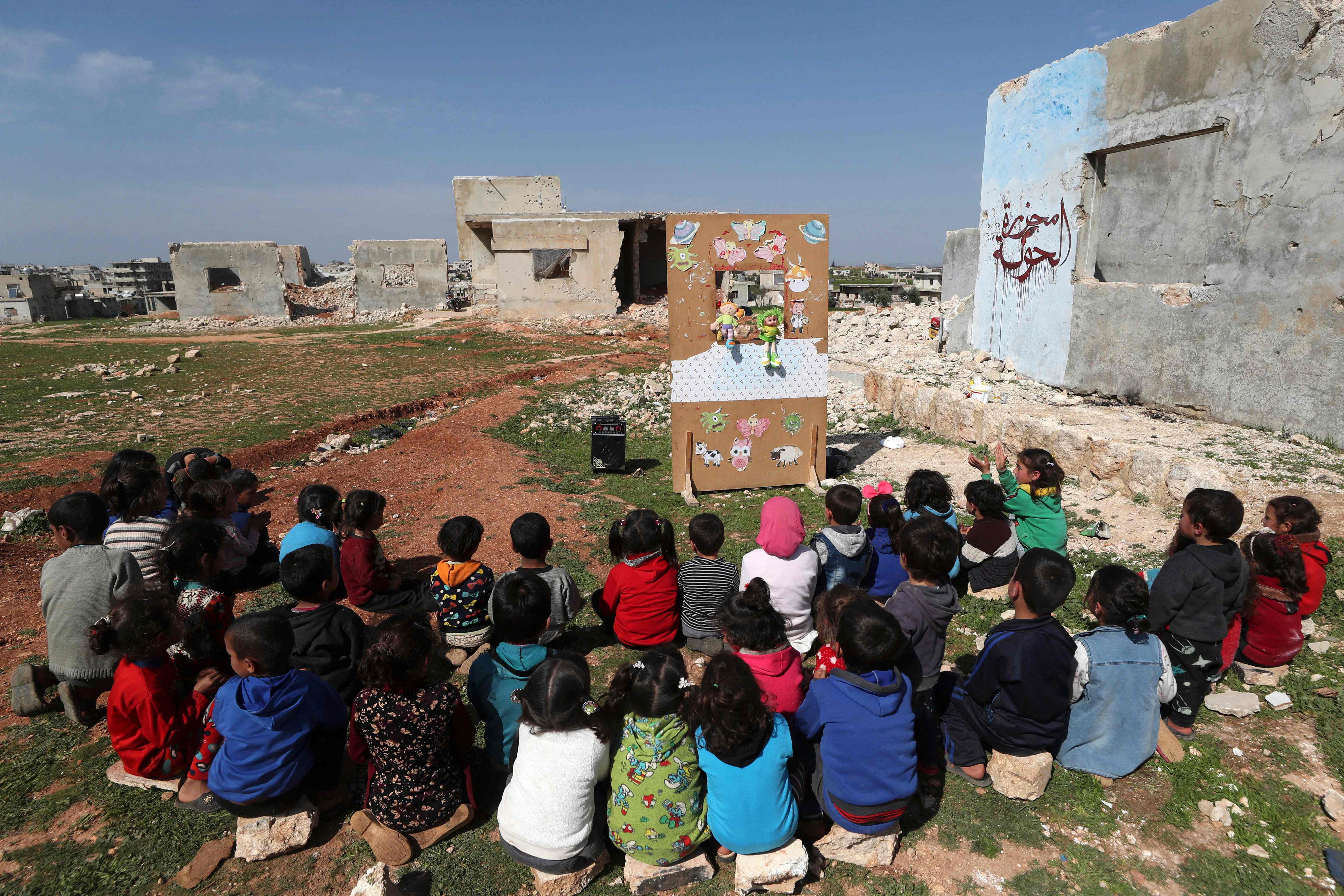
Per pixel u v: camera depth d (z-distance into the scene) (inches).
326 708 138.4
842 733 123.7
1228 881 122.3
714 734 115.5
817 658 190.2
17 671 170.1
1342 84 294.2
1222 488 260.4
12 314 1829.5
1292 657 172.7
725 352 333.1
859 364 609.3
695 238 320.2
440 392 630.5
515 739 143.5
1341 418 304.2
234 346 933.8
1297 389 320.8
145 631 135.9
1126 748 143.5
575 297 1205.7
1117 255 625.9
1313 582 171.9
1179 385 378.9
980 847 131.5
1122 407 407.2
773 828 119.3
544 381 707.4
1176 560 156.9
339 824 140.8
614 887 125.8
